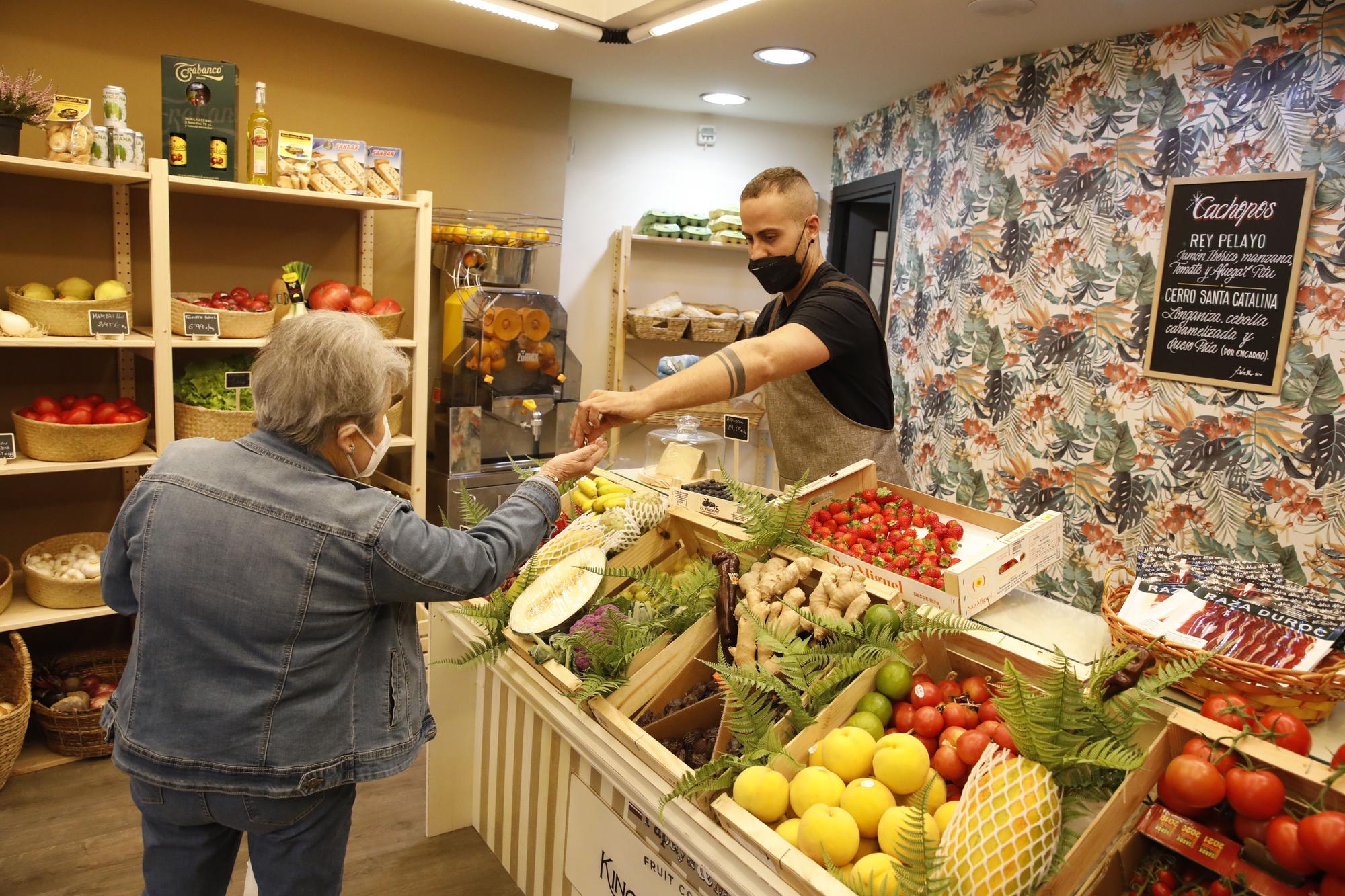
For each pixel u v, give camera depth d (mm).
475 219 4082
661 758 1424
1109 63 3312
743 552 1844
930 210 4293
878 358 2305
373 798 2627
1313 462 2744
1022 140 3684
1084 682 1352
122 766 1353
